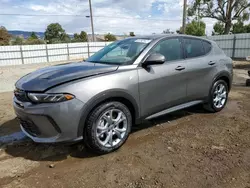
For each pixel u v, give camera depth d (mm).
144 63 3299
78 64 3508
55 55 30969
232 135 3572
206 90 4270
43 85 2738
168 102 3660
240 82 8992
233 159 2859
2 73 16641
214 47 4586
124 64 3227
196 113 4645
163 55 3578
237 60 21234
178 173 2580
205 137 3510
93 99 2762
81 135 2795
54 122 2650
